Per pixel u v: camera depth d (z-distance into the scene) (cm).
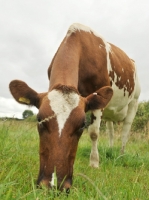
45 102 83
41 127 80
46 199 62
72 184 79
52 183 70
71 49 117
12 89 94
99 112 130
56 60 109
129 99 174
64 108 80
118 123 311
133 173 118
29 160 102
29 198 58
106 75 138
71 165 78
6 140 110
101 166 126
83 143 191
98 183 82
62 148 75
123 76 159
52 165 73
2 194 56
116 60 154
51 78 101
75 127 79
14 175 81
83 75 127
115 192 71
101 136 308
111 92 96
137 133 335
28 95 93
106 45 148
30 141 144
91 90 133
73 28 129
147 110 359
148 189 91
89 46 131
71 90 86
